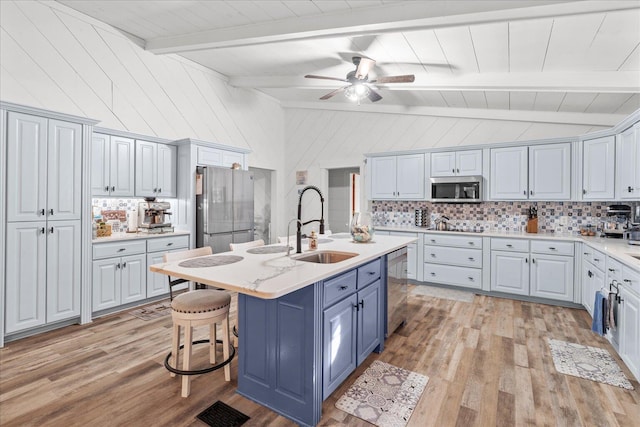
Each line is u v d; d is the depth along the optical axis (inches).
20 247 107.3
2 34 118.4
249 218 189.2
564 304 148.7
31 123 109.2
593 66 113.2
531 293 153.9
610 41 94.9
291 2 109.2
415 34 108.0
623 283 94.3
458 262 171.9
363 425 69.8
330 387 75.2
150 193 156.6
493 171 169.6
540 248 151.5
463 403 77.1
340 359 79.6
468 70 130.6
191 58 179.2
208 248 101.0
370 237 121.0
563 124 165.9
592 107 149.6
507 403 77.1
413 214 203.0
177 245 158.2
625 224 147.2
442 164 182.7
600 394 80.5
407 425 69.7
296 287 61.7
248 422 71.0
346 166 229.5
